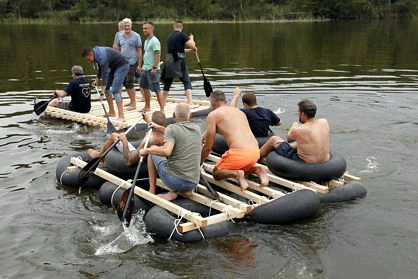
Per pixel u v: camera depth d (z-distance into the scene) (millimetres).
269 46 20734
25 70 14789
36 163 6703
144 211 5289
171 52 9125
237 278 4074
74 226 5004
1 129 8320
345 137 7664
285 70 14328
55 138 7824
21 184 6020
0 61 16844
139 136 8070
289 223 5035
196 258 4402
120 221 5117
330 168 5547
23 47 21141
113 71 8492
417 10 43594
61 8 45094
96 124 8508
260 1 42969
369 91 11125
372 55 17484
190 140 5207
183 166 5180
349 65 15180
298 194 5105
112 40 23734
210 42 22562
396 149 7090
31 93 11289
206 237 4727
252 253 4469
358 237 4730
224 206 5031
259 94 10867
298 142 5691
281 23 37156
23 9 42469
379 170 6324
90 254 4480
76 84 8914
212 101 5891
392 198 5539
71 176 5965
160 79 9359
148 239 4750
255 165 5680
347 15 42281
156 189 5742
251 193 5383
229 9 41344
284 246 4582
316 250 4508
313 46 20609
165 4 42625
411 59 16359
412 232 4801
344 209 5309
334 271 4168
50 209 5383
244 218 5098
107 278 4102
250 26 33531
